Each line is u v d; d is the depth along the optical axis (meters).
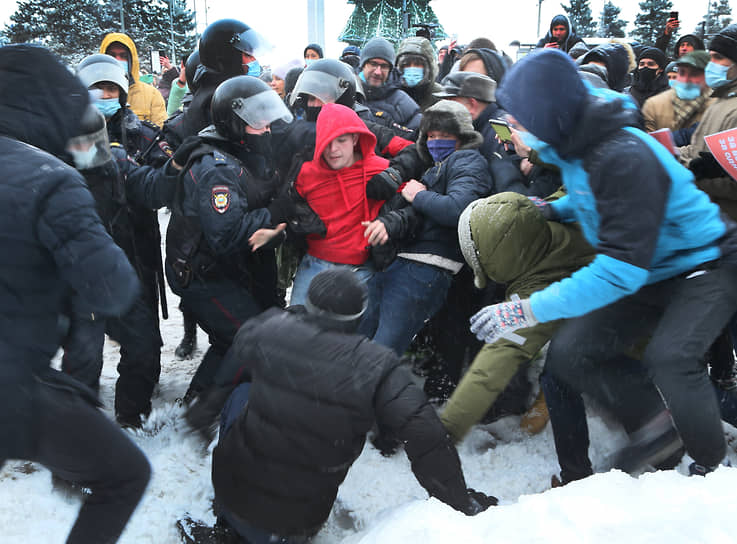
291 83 5.06
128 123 3.71
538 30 34.31
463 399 2.57
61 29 35.47
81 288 1.66
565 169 2.13
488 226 2.59
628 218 1.92
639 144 1.96
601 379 2.38
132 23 37.16
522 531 1.76
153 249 3.51
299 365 1.92
